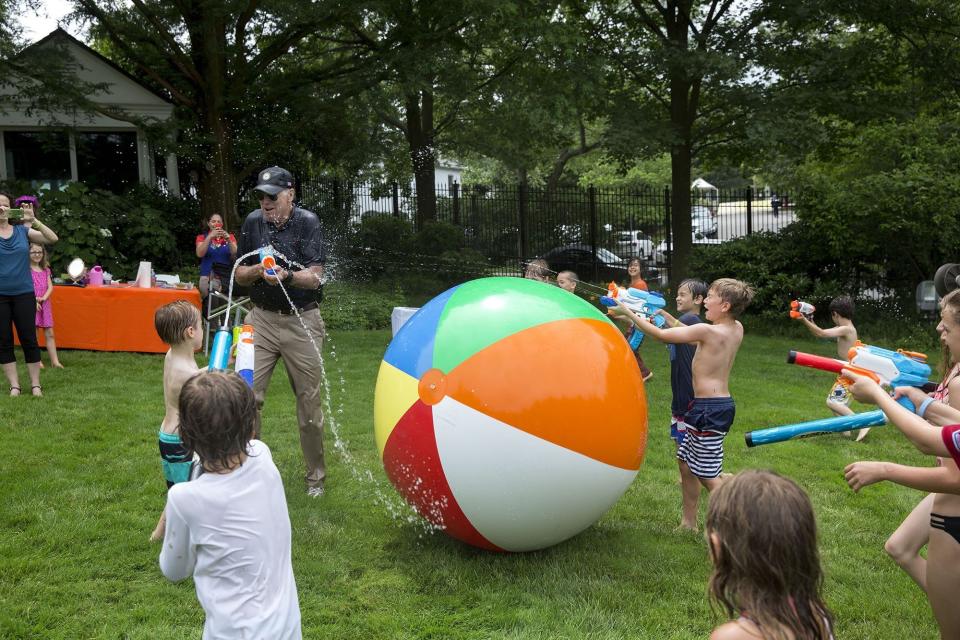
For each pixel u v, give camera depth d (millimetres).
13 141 16312
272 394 8125
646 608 3818
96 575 4090
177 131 13844
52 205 12539
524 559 4316
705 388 4539
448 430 3900
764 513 1759
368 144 16375
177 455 4117
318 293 5254
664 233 19125
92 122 15195
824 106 14156
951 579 2840
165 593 3906
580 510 4062
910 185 11984
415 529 4734
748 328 13867
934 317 12773
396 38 13508
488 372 3887
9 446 6070
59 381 8227
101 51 18203
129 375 8602
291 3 11734
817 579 1805
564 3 14422
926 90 14594
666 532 4789
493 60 15508
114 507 4941
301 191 17406
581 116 15391
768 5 13828
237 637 2275
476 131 18406
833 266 13906
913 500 5438
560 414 3855
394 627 3639
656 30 15242
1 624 3531
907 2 13250
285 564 2424
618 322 13289
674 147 14656
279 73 15016
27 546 4352
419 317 4426
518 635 3557
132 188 15719
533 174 33656
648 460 6266
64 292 9711
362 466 5938
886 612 3871
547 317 4121
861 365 2936
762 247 14234
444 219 18797
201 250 10133
